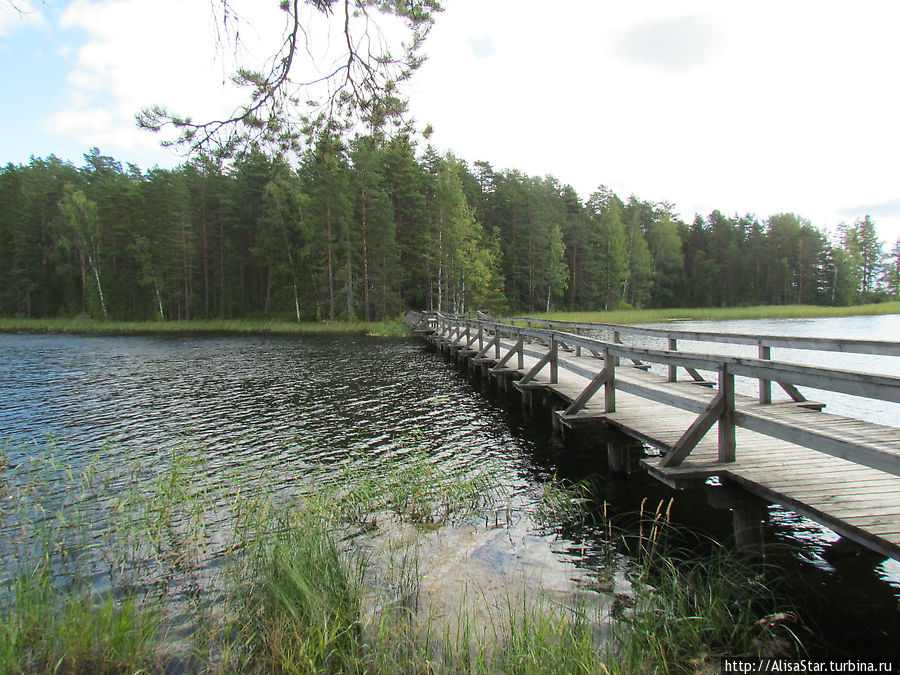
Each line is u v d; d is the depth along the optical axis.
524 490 6.27
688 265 75.00
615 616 3.50
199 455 7.91
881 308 50.50
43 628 3.25
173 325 40.22
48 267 50.78
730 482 4.29
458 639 3.23
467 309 44.25
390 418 10.39
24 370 17.97
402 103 5.84
